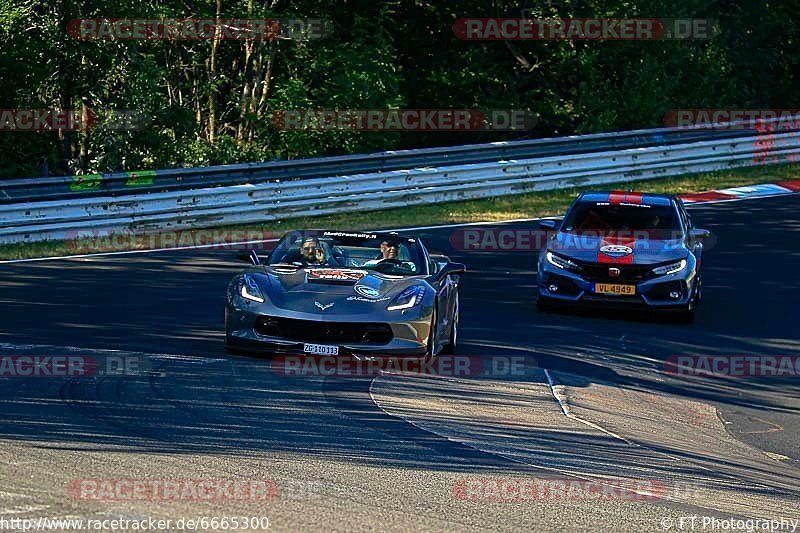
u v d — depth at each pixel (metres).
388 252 29.62
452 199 60.78
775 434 24.66
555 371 27.88
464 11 89.38
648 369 30.08
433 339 27.31
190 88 79.94
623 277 36.66
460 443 19.52
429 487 16.34
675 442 22.14
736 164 72.19
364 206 57.81
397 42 90.56
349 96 77.38
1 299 34.19
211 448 17.77
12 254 43.81
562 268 37.31
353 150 78.38
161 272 41.28
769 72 101.06
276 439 18.69
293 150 77.25
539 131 91.56
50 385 21.95
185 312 33.53
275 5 80.94
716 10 97.81
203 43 78.62
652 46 87.88
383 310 26.53
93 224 48.91
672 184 67.50
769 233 54.88
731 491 18.28
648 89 84.94
